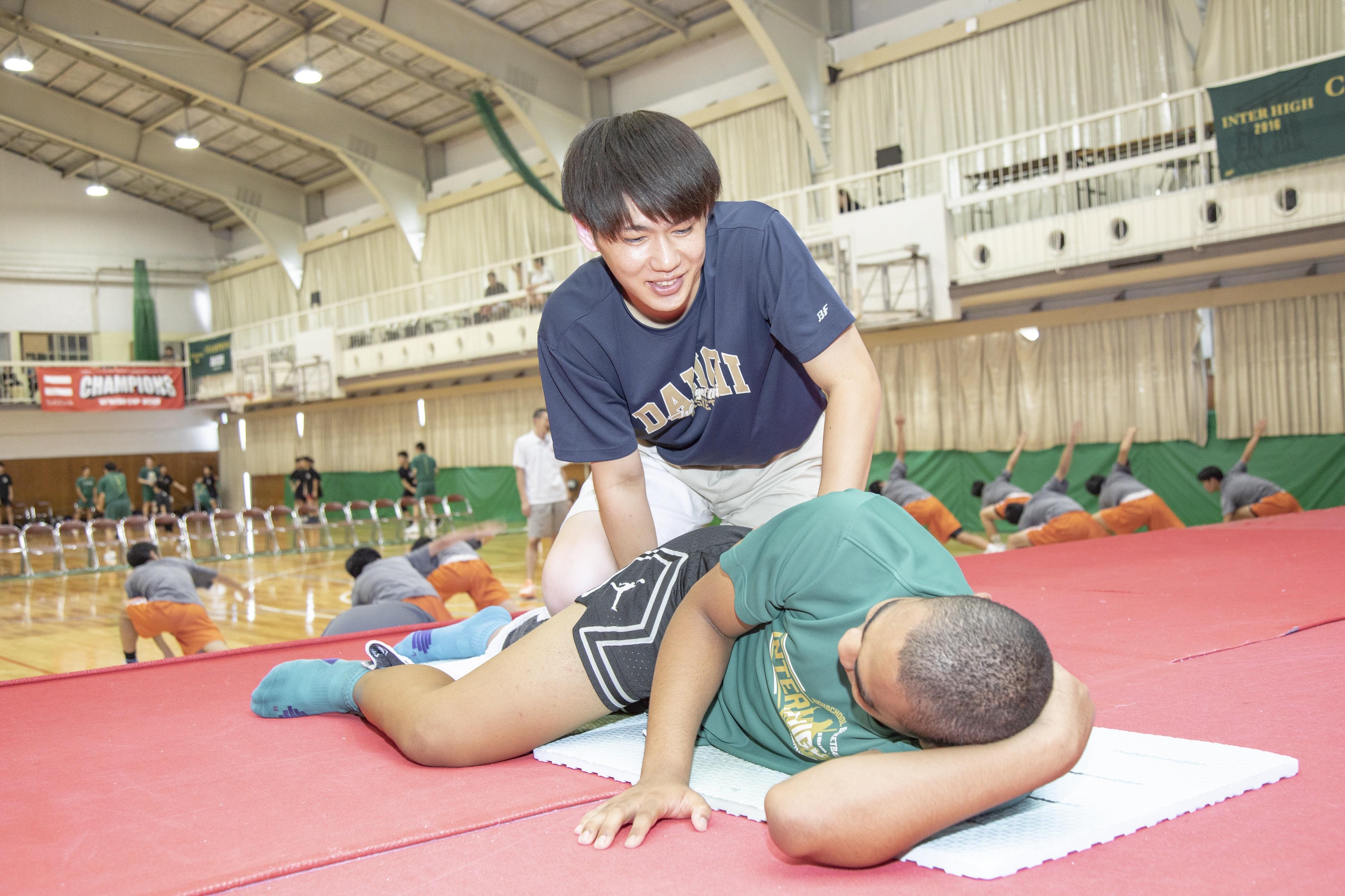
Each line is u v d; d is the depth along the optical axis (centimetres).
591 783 130
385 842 109
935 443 975
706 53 1228
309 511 1271
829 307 143
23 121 1534
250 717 195
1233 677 174
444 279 1298
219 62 1337
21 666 538
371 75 1373
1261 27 833
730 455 175
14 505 1761
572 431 165
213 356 1761
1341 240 648
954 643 92
